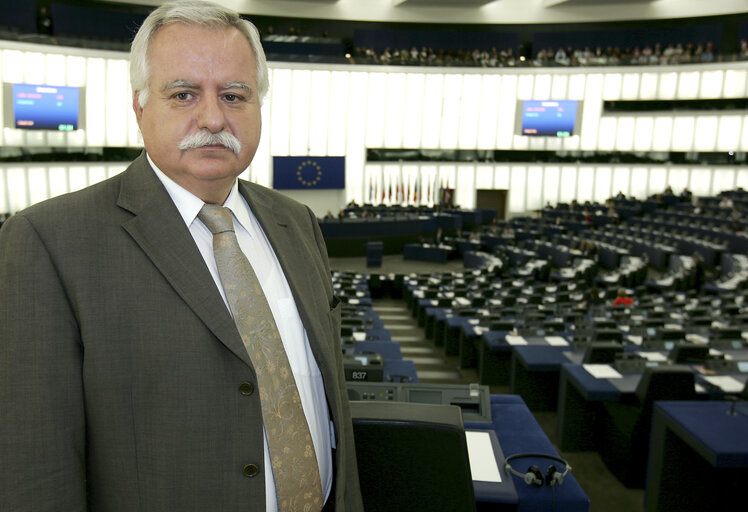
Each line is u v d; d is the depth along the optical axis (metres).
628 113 24.69
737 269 13.77
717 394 4.71
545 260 17.22
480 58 25.27
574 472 5.12
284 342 1.06
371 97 26.36
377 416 1.35
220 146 0.96
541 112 25.08
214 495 0.91
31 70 19.48
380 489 1.36
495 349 6.98
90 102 21.27
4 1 19.47
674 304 9.77
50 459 0.81
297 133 25.70
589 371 5.31
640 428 4.66
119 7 22.55
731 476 3.75
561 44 25.89
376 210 23.67
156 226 0.93
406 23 26.45
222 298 0.96
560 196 27.67
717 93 24.02
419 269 19.31
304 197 25.86
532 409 6.74
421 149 26.52
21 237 0.85
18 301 0.83
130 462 0.88
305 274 1.16
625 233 20.44
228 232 1.01
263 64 1.07
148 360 0.87
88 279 0.86
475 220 23.78
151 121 0.96
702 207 21.00
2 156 18.47
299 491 1.02
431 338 11.26
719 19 23.97
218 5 0.99
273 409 0.99
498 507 2.09
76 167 21.14
